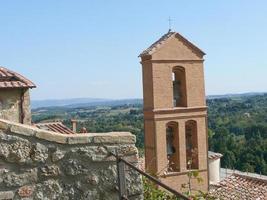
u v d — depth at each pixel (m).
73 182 5.02
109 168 5.11
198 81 17.09
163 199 7.54
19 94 12.67
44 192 4.93
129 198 5.12
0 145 4.80
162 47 16.17
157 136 16.11
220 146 50.94
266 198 15.82
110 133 5.22
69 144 5.00
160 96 16.17
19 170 4.87
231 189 16.78
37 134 4.90
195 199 7.58
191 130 17.33
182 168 16.55
